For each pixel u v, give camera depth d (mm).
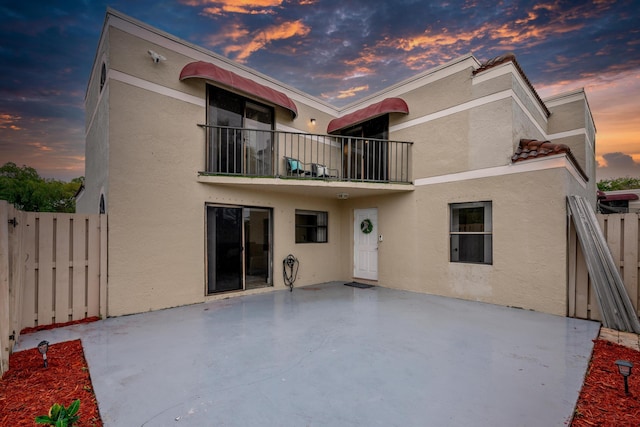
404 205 7621
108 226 5098
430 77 7211
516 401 2535
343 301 6328
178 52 5965
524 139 6137
